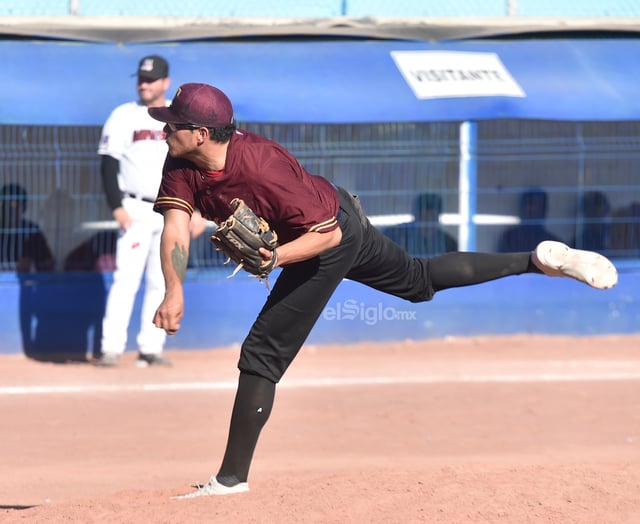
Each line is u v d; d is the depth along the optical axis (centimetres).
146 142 3759
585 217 4725
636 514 1584
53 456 2605
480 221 4616
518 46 4706
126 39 4447
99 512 1689
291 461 2522
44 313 4247
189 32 4472
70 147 4331
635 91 4569
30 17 4350
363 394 3481
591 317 4638
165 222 1628
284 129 4466
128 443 2762
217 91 1565
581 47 4731
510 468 1903
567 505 1628
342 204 1691
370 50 4575
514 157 4650
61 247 4328
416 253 4519
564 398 3422
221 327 4362
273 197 1559
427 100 4378
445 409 3247
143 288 4262
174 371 3859
